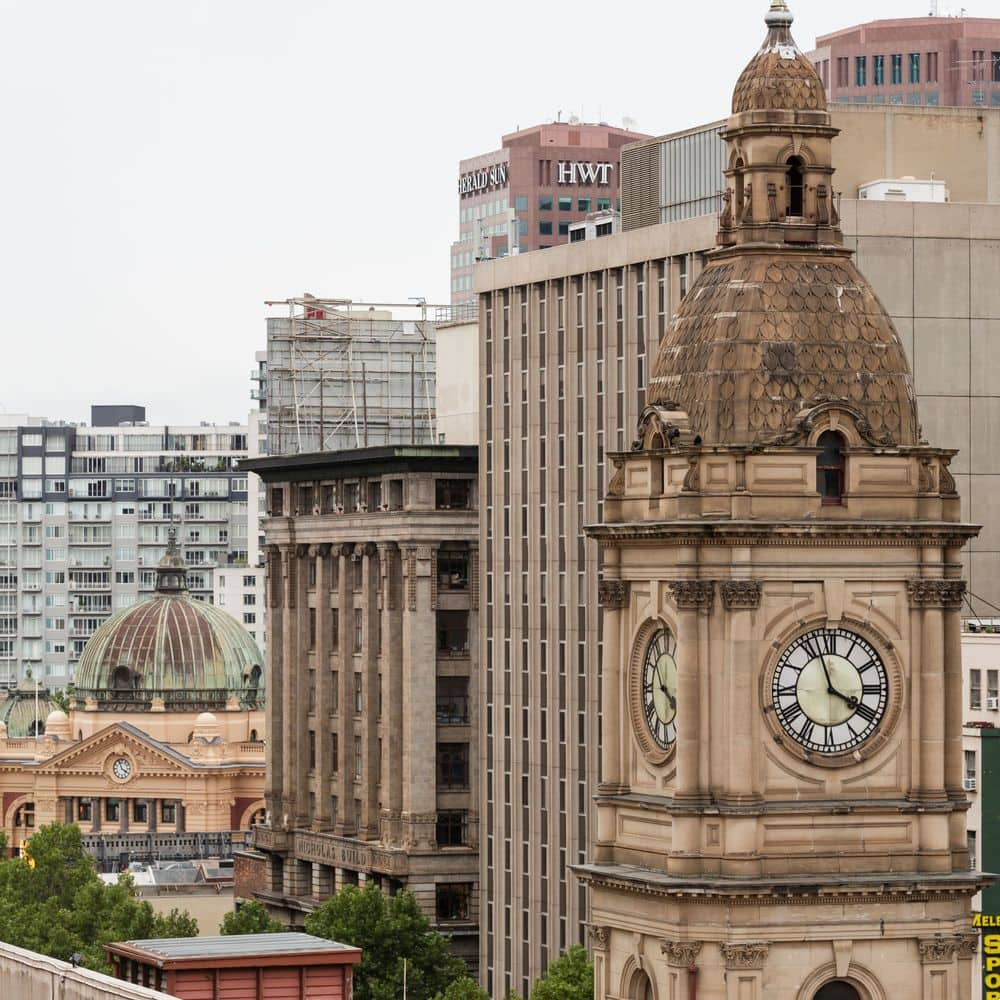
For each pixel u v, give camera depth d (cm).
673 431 16025
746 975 15750
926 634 15912
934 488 15988
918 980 15925
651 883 15912
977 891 15950
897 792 15962
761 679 15788
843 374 16000
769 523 15738
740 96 16438
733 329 16050
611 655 16500
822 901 15800
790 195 16350
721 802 15825
